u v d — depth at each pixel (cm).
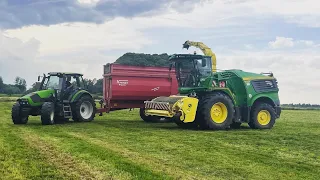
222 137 1105
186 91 1403
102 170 638
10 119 1655
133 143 938
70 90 1527
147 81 1659
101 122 1570
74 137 1035
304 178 629
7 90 5984
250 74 1463
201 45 1706
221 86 1395
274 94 1488
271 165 720
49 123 1386
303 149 920
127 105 1672
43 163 686
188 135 1133
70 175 605
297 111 3559
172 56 1424
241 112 1430
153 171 636
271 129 1410
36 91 1477
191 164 704
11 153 776
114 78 1611
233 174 639
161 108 1295
